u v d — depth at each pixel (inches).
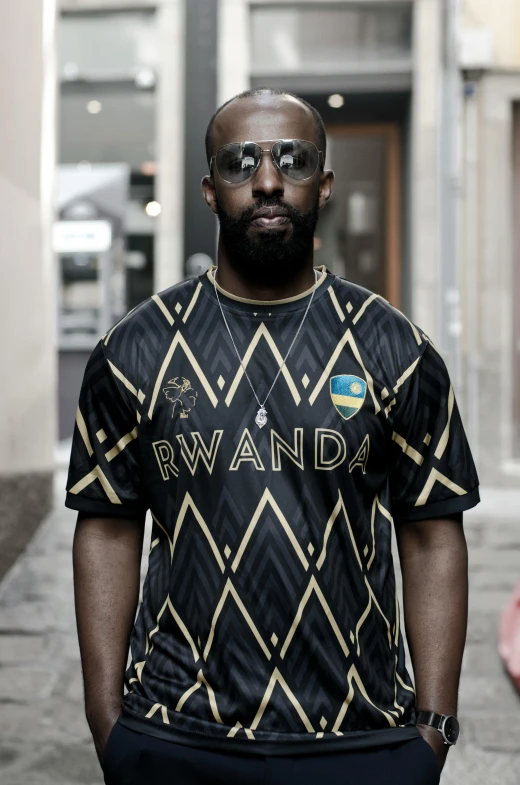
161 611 68.2
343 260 353.7
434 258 319.3
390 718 66.7
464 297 317.7
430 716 70.2
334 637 65.6
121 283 336.2
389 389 68.9
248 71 328.2
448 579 73.0
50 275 248.5
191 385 68.6
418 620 73.0
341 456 66.8
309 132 71.4
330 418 67.1
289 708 64.6
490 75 315.9
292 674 65.1
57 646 174.2
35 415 233.0
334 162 352.5
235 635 65.4
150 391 69.3
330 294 71.4
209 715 65.2
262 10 327.3
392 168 350.6
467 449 72.9
